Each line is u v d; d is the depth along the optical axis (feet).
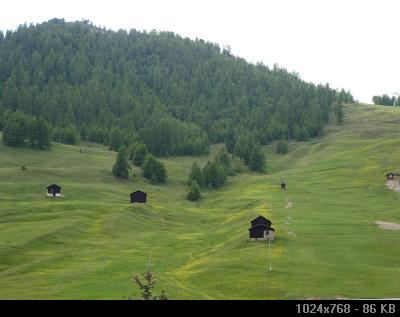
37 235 353.72
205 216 493.36
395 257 291.38
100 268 288.92
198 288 244.22
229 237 377.50
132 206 481.87
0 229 376.68
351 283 239.50
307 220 398.42
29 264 295.48
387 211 437.17
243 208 516.73
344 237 337.52
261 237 339.16
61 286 248.11
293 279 248.32
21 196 504.84
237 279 252.21
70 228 384.06
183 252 340.18
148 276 163.94
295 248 311.88
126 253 334.65
